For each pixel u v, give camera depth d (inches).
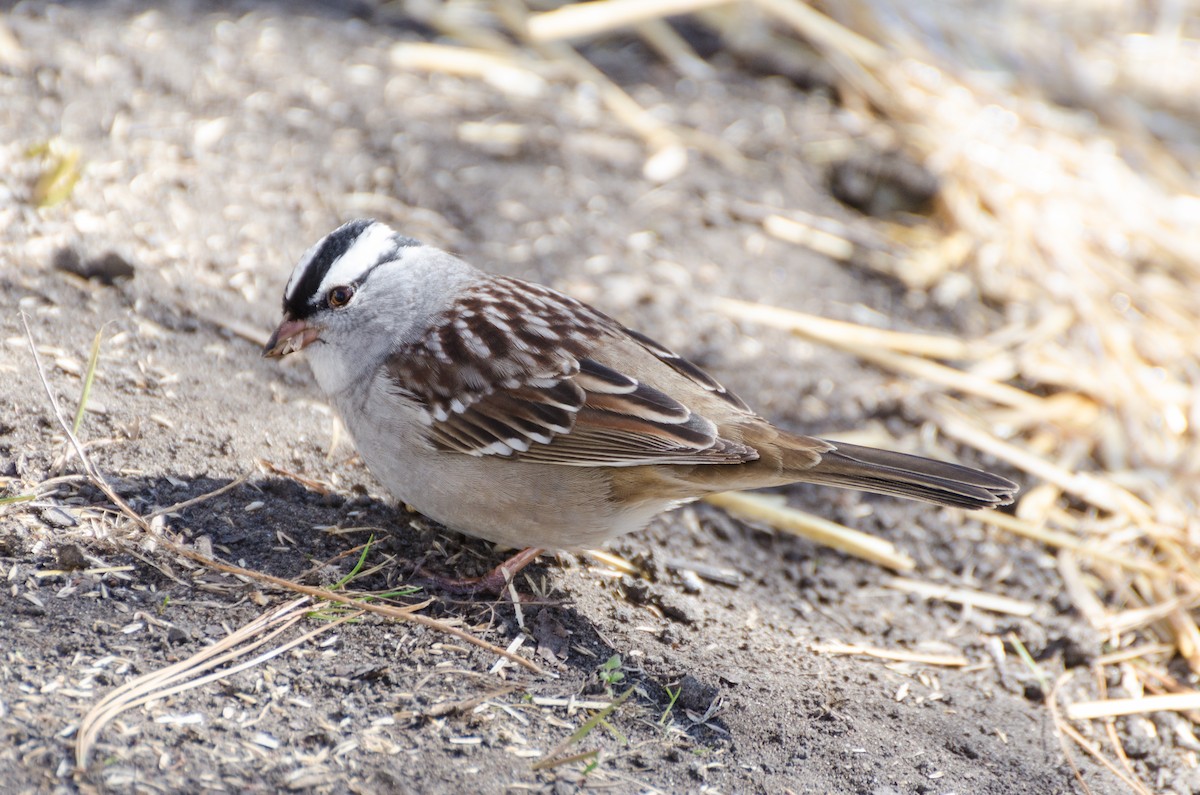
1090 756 285.4
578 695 250.5
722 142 501.4
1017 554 354.3
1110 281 462.9
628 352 289.1
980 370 419.8
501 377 275.0
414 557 283.7
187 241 371.6
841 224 477.7
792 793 239.5
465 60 509.4
